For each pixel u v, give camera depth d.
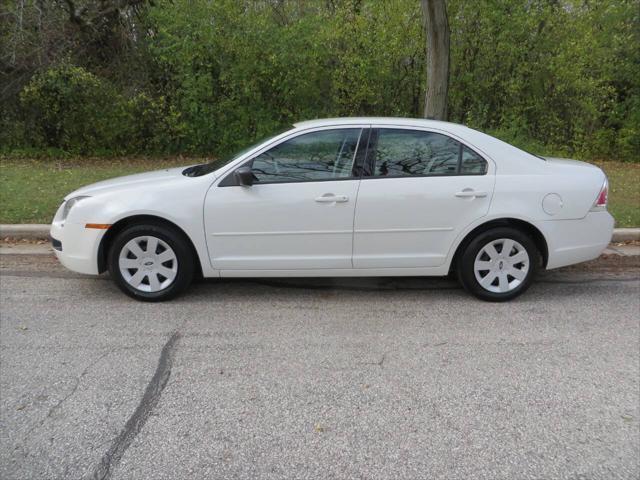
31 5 11.48
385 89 12.38
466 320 4.55
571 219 4.80
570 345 4.10
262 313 4.67
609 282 5.55
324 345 4.07
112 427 3.04
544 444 2.92
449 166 4.76
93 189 4.89
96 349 3.97
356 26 11.65
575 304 4.94
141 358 3.84
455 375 3.64
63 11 11.70
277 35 11.47
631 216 7.25
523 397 3.38
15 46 11.23
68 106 12.06
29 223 6.78
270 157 4.70
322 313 4.68
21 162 11.37
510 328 4.40
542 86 12.25
